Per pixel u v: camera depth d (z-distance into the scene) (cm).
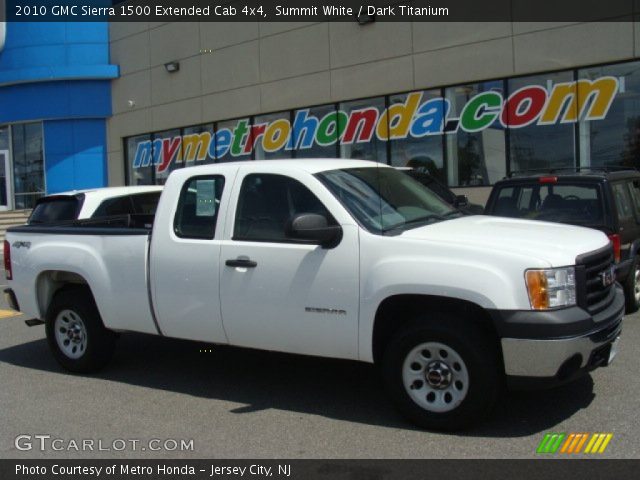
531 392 561
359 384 612
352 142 1694
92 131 2338
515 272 452
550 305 449
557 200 800
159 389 619
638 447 449
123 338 817
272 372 658
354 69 1661
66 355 685
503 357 455
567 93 1375
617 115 1326
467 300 461
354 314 502
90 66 2266
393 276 482
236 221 565
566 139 1385
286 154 1834
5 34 2336
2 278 1480
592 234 534
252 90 1880
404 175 640
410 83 1569
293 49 1777
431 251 479
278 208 550
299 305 524
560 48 1363
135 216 816
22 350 800
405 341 488
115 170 2317
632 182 859
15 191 2462
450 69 1505
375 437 483
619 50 1300
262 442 484
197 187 594
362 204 532
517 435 475
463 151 1518
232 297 555
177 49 2070
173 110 2105
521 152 1439
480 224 543
